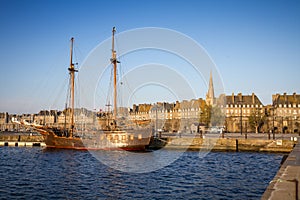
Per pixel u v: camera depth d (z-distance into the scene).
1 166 37.59
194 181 27.69
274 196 10.72
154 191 23.92
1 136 84.00
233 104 135.00
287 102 128.62
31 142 76.75
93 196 22.39
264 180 27.97
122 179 28.69
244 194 22.91
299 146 31.88
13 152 56.34
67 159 44.62
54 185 26.08
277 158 44.16
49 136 62.88
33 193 23.22
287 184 12.61
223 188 24.84
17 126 148.38
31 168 35.88
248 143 54.16
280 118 107.00
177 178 29.12
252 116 106.62
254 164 38.16
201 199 21.53
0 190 24.14
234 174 31.12
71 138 60.00
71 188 24.92
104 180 28.23
